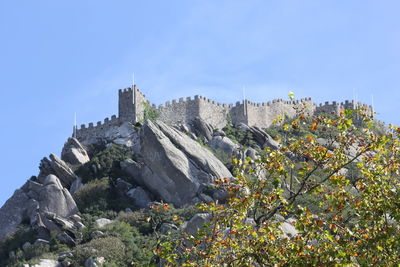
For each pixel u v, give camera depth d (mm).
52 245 72125
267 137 96312
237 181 28609
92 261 64500
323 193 28344
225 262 27469
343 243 26469
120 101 98562
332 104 109562
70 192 86375
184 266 28016
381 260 26453
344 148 30047
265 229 27078
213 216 28969
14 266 67688
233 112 102875
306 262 25766
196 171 82062
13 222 82188
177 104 99812
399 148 29062
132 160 87750
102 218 77500
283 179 29328
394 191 27656
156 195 82312
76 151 93062
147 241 68188
